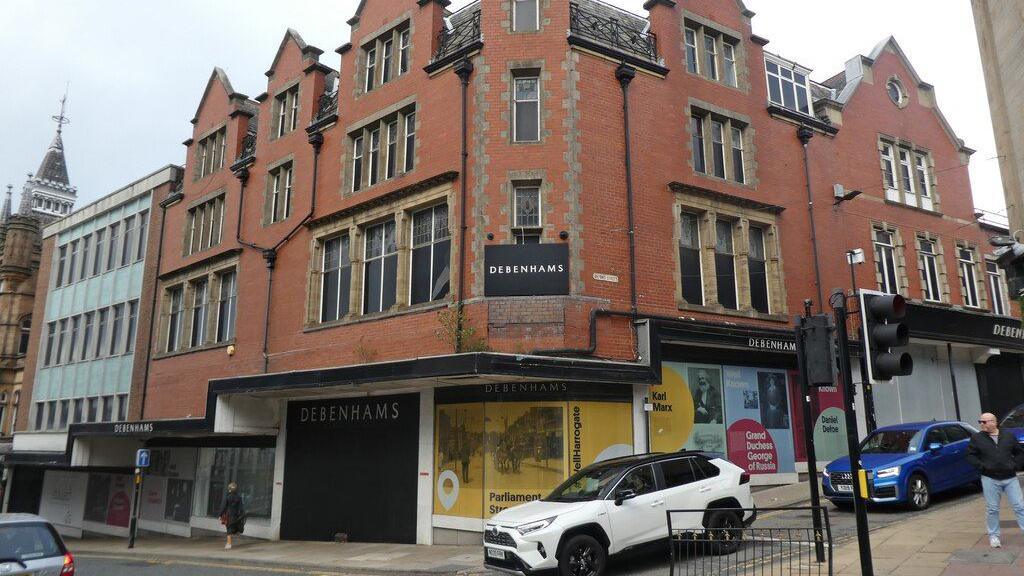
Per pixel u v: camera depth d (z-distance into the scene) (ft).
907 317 66.08
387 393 54.19
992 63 27.30
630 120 53.31
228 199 77.46
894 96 77.25
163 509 79.10
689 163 56.18
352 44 65.16
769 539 28.89
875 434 45.11
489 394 47.29
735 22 63.16
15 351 120.88
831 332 26.84
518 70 51.75
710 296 54.90
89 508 92.99
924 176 77.05
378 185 58.65
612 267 49.52
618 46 54.49
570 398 45.98
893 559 28.43
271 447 63.98
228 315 74.79
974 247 79.15
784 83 66.80
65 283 106.11
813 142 66.18
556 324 46.55
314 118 68.18
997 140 26.99
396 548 47.93
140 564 52.08
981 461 28.66
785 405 57.93
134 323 89.45
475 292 48.14
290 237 67.10
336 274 62.69
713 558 30.22
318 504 57.21
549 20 52.21
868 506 42.75
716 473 34.68
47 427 100.37
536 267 47.57
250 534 64.13
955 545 29.71
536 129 51.24
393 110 58.59
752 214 59.11
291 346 63.67
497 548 30.78
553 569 29.19
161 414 79.30
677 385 51.88
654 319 48.96
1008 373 80.94
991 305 80.07
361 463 54.85
